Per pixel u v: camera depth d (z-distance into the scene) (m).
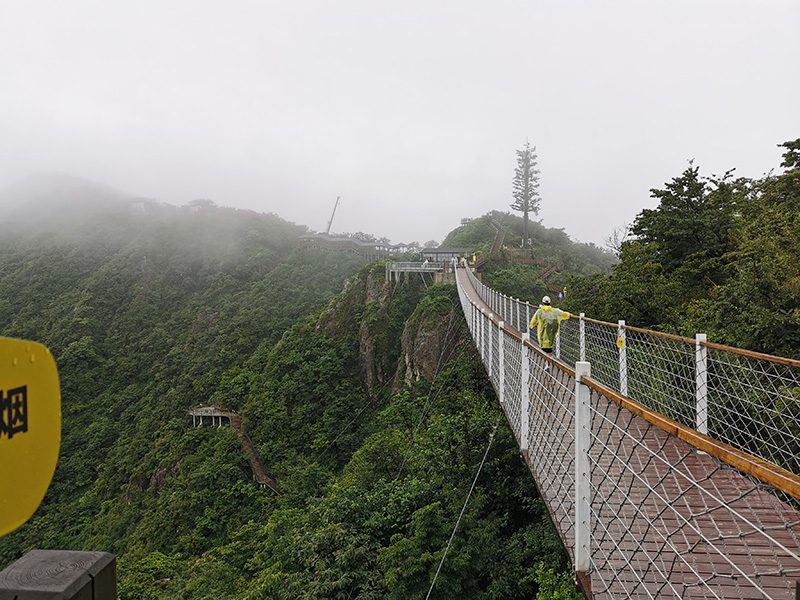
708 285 13.20
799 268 8.38
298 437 32.84
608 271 52.84
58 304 61.34
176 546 24.53
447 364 26.64
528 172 59.12
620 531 3.46
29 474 0.80
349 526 10.86
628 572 3.05
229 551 19.11
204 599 15.21
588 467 3.16
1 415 0.73
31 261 72.44
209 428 35.16
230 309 57.00
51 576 1.05
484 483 10.36
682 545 3.27
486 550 8.62
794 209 11.93
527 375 5.89
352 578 9.38
